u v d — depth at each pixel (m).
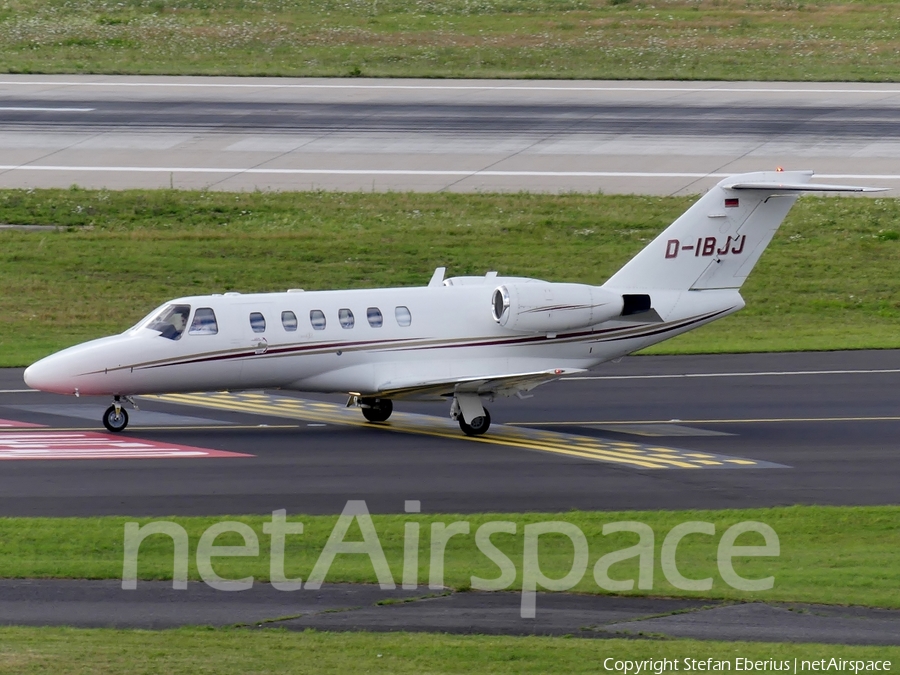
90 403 109.69
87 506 74.31
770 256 174.25
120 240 172.88
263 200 186.25
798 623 54.09
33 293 154.38
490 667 47.31
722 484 82.56
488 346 101.31
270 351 96.75
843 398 114.50
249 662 47.44
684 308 105.12
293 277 162.38
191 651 48.72
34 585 58.69
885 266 171.88
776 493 80.38
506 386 96.88
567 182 193.75
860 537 69.75
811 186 101.44
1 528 68.56
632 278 104.44
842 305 158.75
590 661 48.25
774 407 110.75
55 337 138.75
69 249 169.12
